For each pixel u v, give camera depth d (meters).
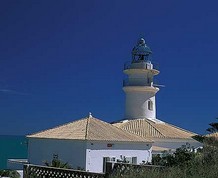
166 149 36.22
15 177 23.30
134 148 33.09
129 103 44.19
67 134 32.44
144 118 43.16
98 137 31.42
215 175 10.88
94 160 30.77
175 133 39.28
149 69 43.94
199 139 24.50
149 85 44.00
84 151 30.47
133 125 40.12
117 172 12.06
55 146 32.22
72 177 13.16
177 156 20.80
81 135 31.56
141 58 44.69
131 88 43.72
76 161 30.81
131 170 11.59
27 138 34.56
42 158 32.88
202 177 10.74
